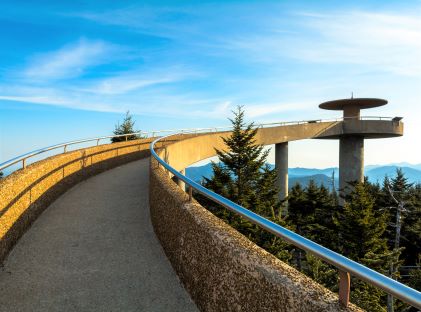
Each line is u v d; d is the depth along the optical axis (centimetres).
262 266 236
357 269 157
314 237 2634
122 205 769
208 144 2320
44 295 379
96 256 487
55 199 808
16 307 354
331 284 1488
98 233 583
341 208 3394
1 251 457
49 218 662
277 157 3728
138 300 368
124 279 417
